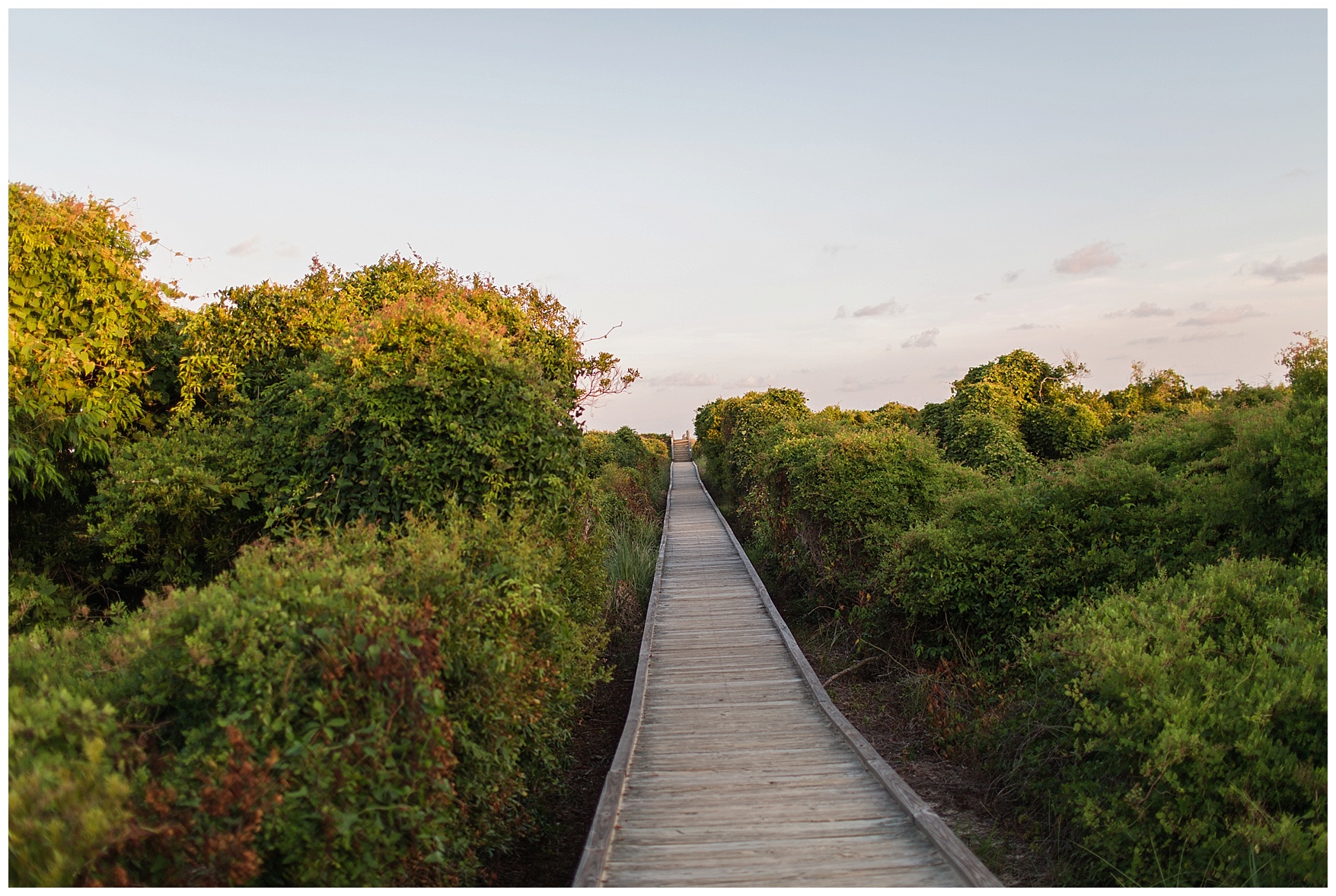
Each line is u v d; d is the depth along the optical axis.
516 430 5.62
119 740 2.54
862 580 8.66
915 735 5.84
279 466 5.77
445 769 3.03
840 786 4.52
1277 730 3.78
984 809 4.55
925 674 6.40
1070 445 15.46
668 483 29.94
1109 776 3.99
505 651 3.68
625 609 9.77
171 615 3.00
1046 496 7.03
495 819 3.83
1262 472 5.38
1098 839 3.73
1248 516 5.42
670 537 15.93
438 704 2.99
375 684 2.93
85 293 5.99
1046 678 4.90
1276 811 3.49
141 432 6.47
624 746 5.10
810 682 6.40
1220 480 6.02
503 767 3.70
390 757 2.83
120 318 6.34
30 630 4.99
